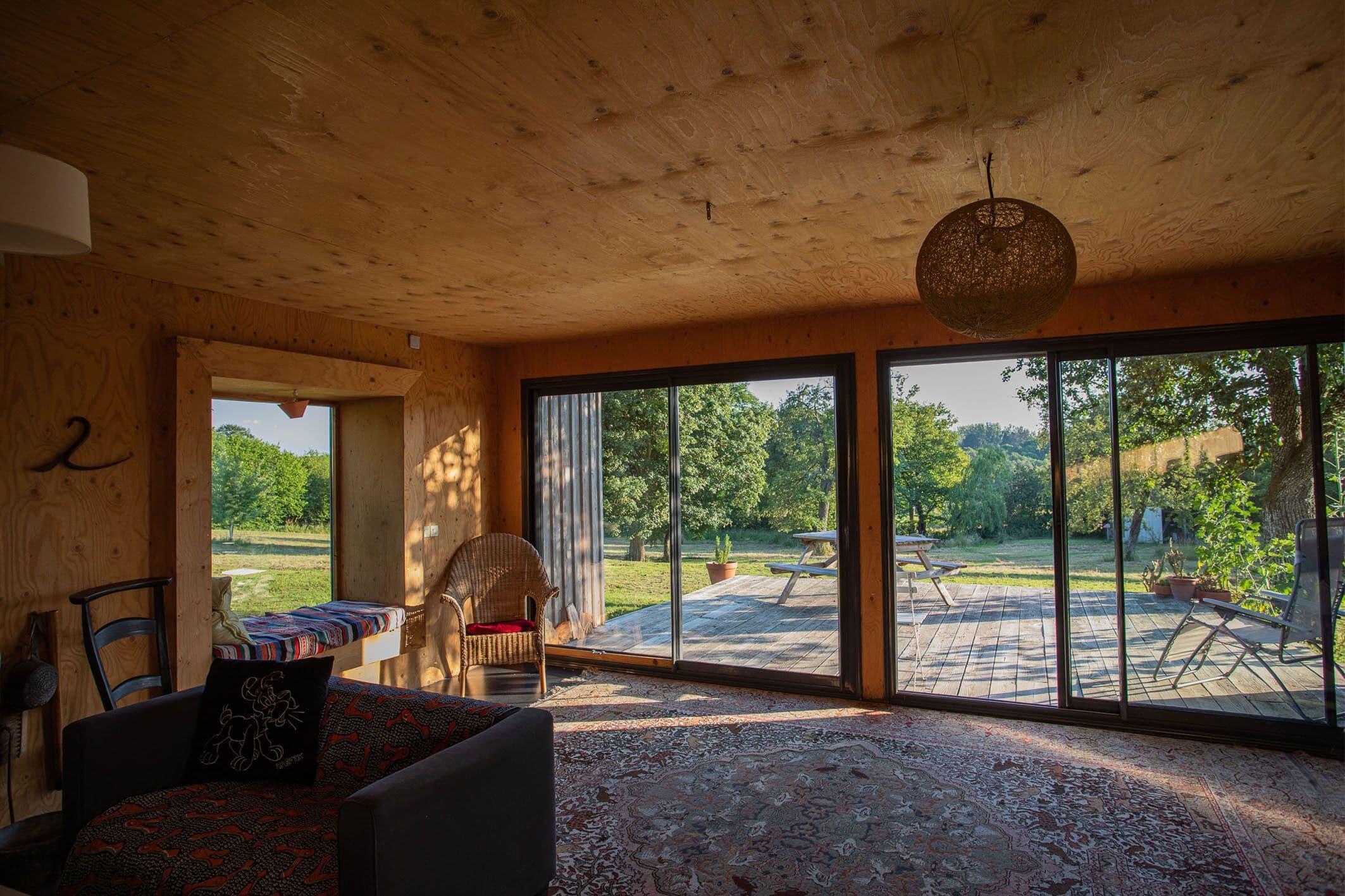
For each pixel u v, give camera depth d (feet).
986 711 14.52
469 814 6.95
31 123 6.93
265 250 11.04
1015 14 5.40
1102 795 10.87
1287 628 12.55
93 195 8.79
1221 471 13.01
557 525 19.43
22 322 10.83
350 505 18.11
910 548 15.43
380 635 16.46
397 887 6.12
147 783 8.46
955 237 7.06
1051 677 14.29
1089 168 8.33
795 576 16.52
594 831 10.04
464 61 5.95
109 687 11.31
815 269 12.48
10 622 10.57
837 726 13.98
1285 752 12.37
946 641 15.12
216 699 8.96
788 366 16.46
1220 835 9.65
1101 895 8.39
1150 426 13.50
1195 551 13.16
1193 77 6.33
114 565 11.85
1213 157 8.07
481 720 8.20
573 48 5.79
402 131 7.19
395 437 17.43
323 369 15.25
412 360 17.74
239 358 13.57
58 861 8.34
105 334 11.89
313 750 8.59
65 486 11.26
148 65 5.91
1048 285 6.89
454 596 17.40
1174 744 12.83
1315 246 11.49
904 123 7.19
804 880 8.80
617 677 17.78
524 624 17.21
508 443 19.98
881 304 15.20
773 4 5.24
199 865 6.72
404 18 5.31
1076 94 6.63
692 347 17.48
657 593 18.02
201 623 12.73
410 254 11.37
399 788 6.29
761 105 6.78
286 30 5.45
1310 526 12.42
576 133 7.30
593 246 11.06
